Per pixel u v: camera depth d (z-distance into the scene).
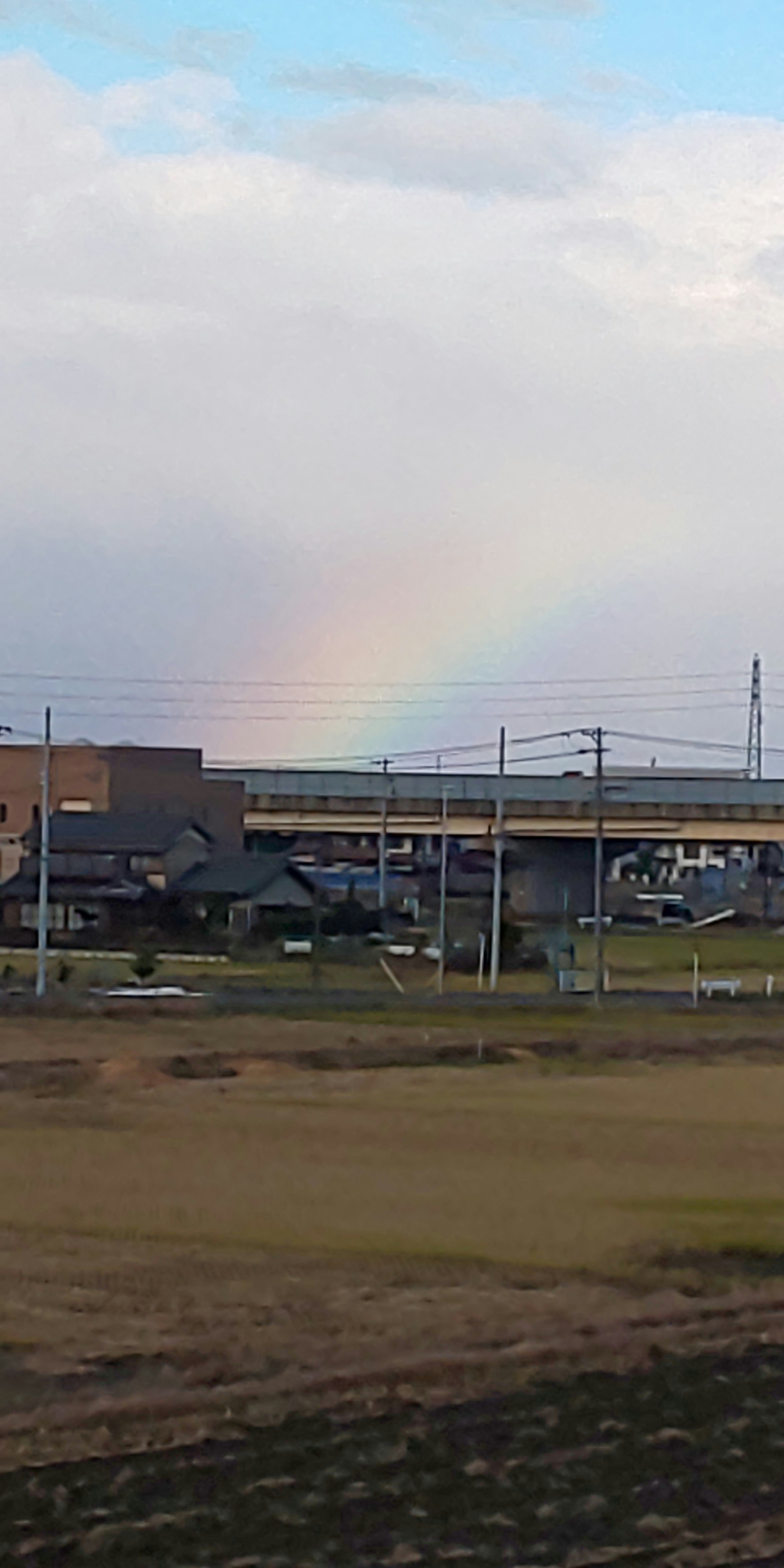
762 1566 6.46
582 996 35.44
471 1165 16.70
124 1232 13.38
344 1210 14.38
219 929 44.25
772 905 60.25
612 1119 20.02
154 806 54.38
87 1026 28.95
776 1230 13.79
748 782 58.31
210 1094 21.80
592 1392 9.06
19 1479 7.38
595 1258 12.73
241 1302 11.16
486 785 58.84
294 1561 6.43
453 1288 11.70
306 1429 8.20
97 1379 9.24
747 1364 9.74
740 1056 26.88
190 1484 7.34
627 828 54.19
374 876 54.72
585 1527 6.88
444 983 37.72
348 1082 23.16
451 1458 7.78
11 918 45.19
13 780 53.03
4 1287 11.47
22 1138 18.11
